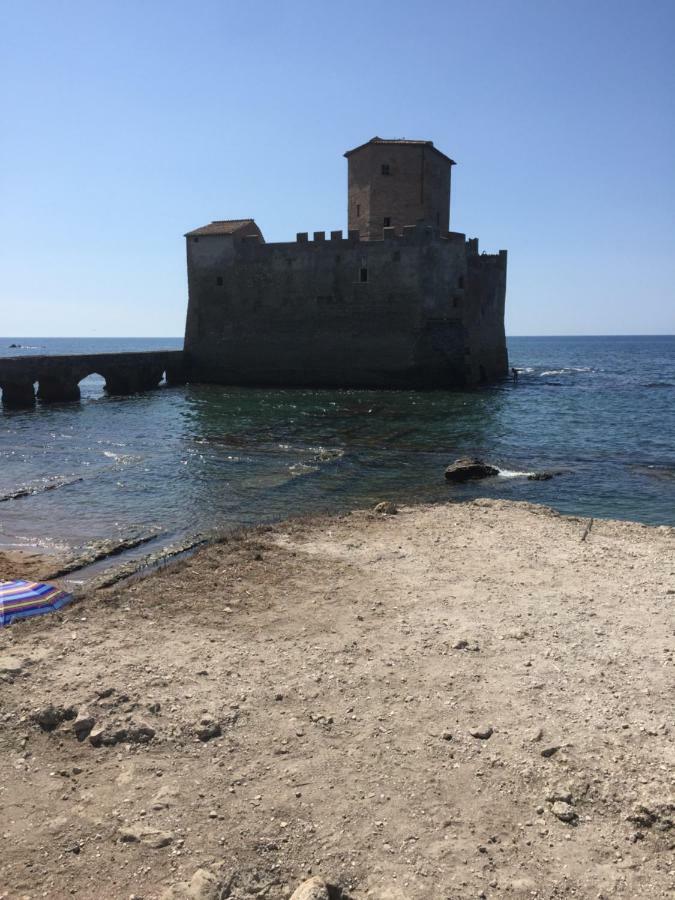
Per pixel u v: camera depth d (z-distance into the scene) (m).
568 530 13.30
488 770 5.80
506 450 23.48
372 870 4.75
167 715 6.52
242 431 27.53
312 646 8.12
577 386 49.53
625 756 5.93
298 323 45.41
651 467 20.64
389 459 21.80
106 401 39.75
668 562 11.22
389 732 6.35
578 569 10.92
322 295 44.50
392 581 10.40
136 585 10.20
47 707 6.46
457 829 5.15
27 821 5.21
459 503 15.76
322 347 44.84
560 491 17.59
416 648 8.06
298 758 5.96
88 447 24.16
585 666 7.59
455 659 7.78
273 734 6.31
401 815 5.28
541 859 4.86
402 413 32.69
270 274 45.81
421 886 4.61
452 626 8.70
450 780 5.68
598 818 5.25
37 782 5.66
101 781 5.67
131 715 6.46
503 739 6.22
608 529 13.43
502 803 5.42
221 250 47.03
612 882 4.65
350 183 47.28
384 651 7.98
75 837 5.04
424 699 6.91
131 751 6.05
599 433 27.22
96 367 41.50
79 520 14.73
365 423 29.50
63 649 7.91
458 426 28.81
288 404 36.34
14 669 7.23
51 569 11.30
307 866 4.79
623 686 7.14
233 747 6.11
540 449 23.75
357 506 15.96
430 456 22.31
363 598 9.70
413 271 41.97
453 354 43.09
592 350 163.88
